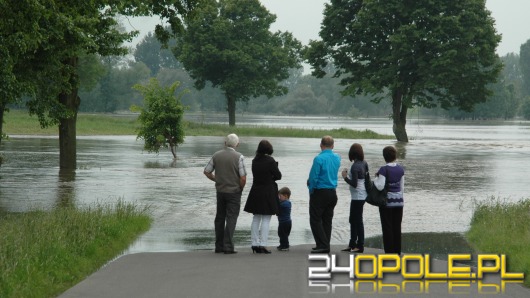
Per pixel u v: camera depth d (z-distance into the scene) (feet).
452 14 346.95
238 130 362.33
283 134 353.92
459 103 358.02
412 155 218.18
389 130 519.60
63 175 140.46
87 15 106.01
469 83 349.61
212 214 88.99
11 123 372.17
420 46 345.72
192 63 455.22
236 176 60.70
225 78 455.63
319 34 372.79
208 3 137.80
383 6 346.54
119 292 44.24
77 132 345.92
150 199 104.12
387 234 58.39
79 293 43.98
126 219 76.43
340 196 110.63
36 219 68.54
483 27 344.69
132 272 50.90
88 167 159.43
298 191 116.47
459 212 92.43
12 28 77.30
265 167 60.34
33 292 43.73
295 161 183.52
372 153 217.77
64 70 112.06
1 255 48.26
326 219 61.11
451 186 127.34
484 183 133.28
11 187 118.42
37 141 262.47
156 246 65.51
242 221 83.66
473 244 67.36
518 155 220.64
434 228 78.64
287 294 43.39
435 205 99.86
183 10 134.82
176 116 186.80
